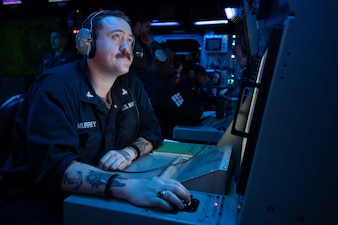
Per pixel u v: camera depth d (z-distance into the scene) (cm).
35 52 436
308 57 51
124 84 122
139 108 131
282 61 52
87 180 78
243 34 160
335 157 52
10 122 116
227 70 322
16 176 96
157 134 132
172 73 292
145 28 213
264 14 79
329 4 50
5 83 424
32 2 395
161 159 113
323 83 51
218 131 179
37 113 88
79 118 98
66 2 377
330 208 53
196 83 337
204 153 112
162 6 353
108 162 98
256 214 57
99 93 108
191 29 384
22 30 429
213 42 374
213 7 336
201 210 70
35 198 98
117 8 361
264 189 56
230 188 84
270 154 55
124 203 73
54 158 82
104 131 108
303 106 52
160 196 70
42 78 100
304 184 54
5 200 99
